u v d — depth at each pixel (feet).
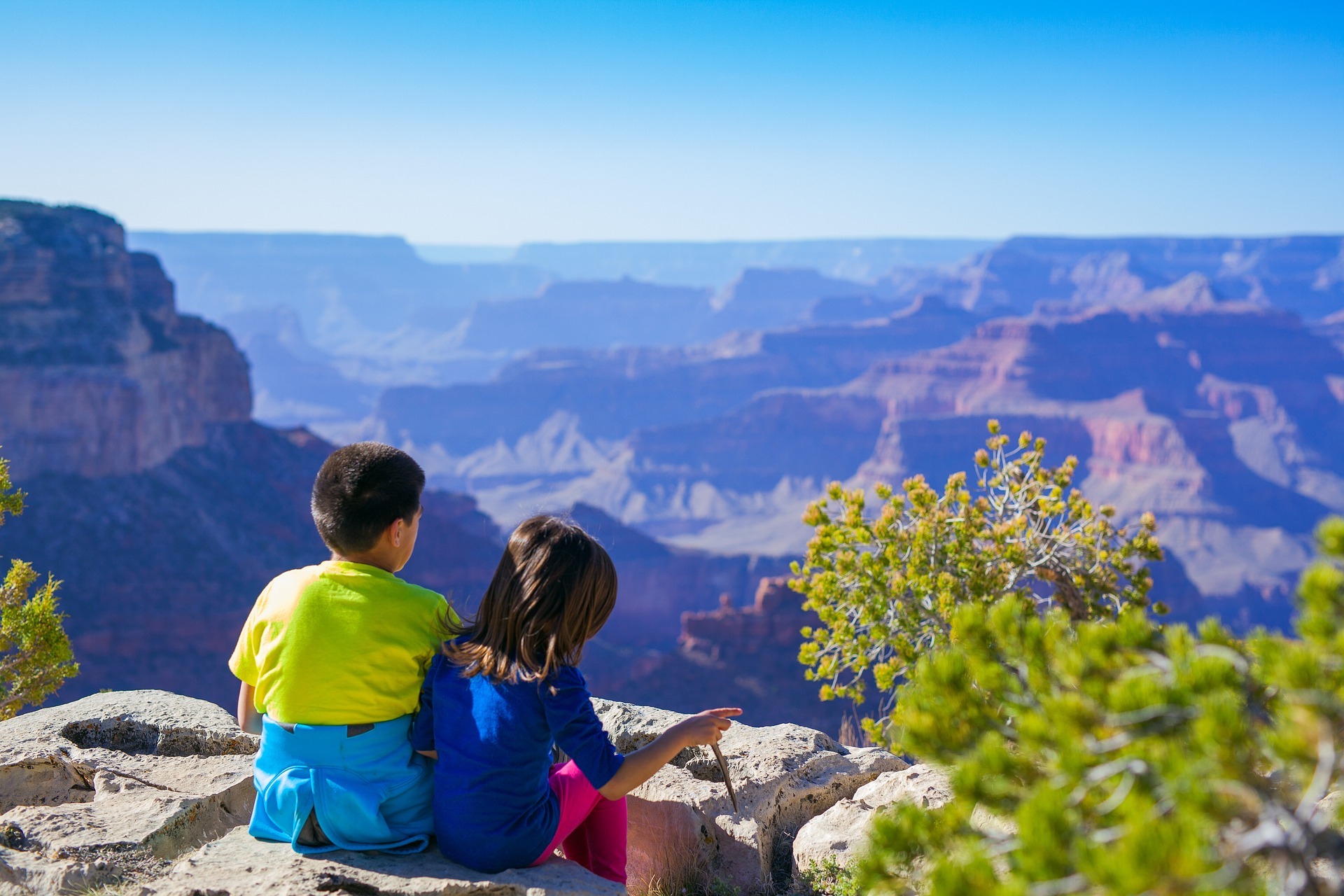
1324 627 6.90
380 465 12.28
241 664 12.86
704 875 14.56
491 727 11.71
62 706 19.03
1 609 25.09
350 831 12.05
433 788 12.46
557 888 11.50
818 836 14.73
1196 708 6.95
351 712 12.11
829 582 33.30
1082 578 34.73
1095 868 6.20
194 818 14.97
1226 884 6.04
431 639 12.55
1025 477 35.76
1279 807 6.49
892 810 14.11
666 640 539.70
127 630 258.98
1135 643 7.97
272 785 12.26
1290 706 6.79
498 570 12.05
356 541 12.34
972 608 8.91
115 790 15.93
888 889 8.10
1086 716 7.37
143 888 11.95
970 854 7.22
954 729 8.46
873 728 30.09
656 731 17.22
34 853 13.73
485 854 11.69
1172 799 6.84
